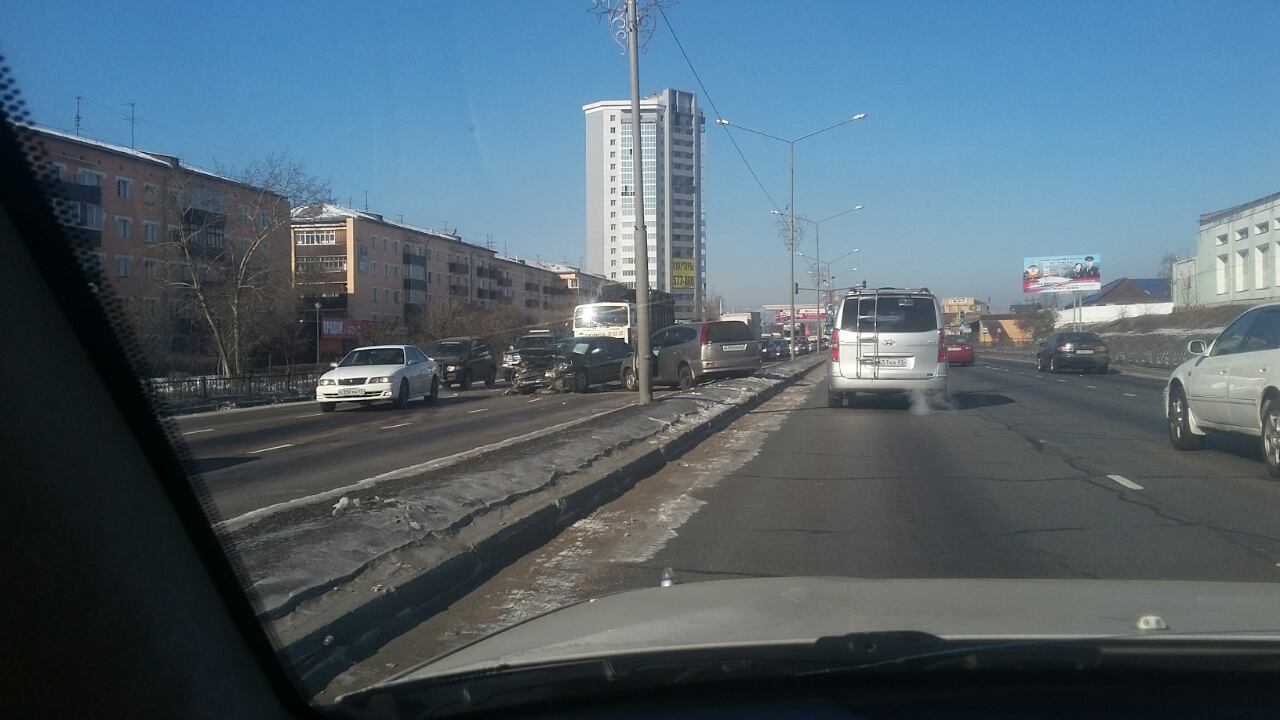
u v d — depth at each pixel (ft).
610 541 26.96
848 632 11.32
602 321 119.96
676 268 192.34
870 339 61.67
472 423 65.41
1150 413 63.87
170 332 88.94
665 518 29.91
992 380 110.32
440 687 10.64
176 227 90.02
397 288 201.77
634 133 66.54
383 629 18.47
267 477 40.06
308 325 148.46
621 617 12.75
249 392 95.86
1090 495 32.40
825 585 14.46
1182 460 40.29
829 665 10.11
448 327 184.65
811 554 24.50
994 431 52.90
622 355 98.22
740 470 39.73
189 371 89.04
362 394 76.18
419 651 17.87
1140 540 25.40
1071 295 347.56
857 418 60.95
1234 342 37.88
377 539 22.61
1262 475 35.70
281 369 119.14
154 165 87.45
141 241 84.69
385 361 80.69
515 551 25.40
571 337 120.16
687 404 62.13
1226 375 37.32
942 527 27.50
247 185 104.12
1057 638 10.69
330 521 23.82
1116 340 165.48
